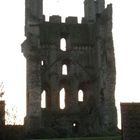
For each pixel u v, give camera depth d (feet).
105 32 337.31
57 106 336.49
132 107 171.01
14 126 175.94
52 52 345.31
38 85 321.73
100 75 332.39
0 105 165.89
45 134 294.25
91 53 349.82
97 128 317.22
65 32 351.87
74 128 332.60
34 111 315.78
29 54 325.83
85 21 359.25
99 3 364.99
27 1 342.44
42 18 349.61
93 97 341.62
